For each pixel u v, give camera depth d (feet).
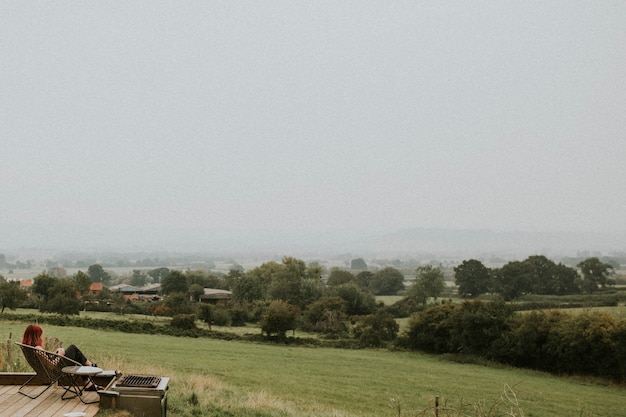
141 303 318.86
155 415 28.12
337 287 329.31
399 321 292.20
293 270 400.88
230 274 496.23
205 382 65.87
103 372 32.76
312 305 277.85
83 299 319.06
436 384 137.28
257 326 255.50
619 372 154.40
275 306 226.79
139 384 29.09
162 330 218.79
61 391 31.37
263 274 425.69
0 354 44.80
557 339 166.71
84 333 187.62
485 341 188.55
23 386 32.27
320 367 155.33
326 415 56.80
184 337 213.05
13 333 133.59
